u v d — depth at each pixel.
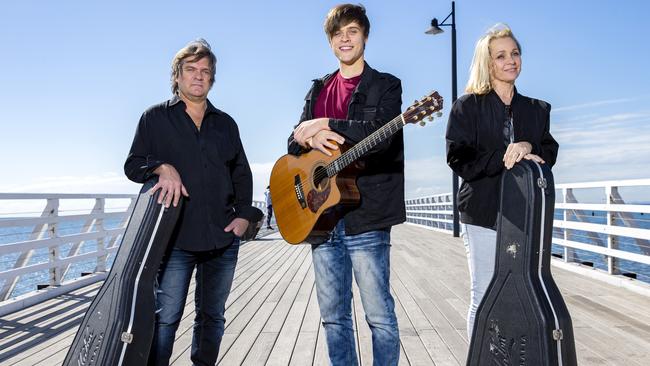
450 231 14.75
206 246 2.56
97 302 2.02
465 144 2.42
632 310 4.59
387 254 2.41
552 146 2.51
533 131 2.44
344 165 2.30
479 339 1.97
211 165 2.64
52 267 5.97
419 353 3.44
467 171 2.36
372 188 2.35
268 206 17.03
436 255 9.28
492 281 1.98
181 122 2.61
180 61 2.59
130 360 1.84
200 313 2.72
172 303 2.52
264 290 6.06
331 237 2.46
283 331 4.11
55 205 6.22
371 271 2.34
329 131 2.32
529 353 1.81
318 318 4.55
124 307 1.88
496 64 2.44
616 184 5.92
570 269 7.02
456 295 5.46
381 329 2.34
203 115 2.73
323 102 2.61
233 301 5.42
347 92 2.50
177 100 2.65
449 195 14.94
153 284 1.98
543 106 2.50
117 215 7.99
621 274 6.11
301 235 2.52
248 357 3.44
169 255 2.54
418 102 2.01
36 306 5.37
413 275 6.87
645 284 5.44
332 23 2.41
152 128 2.59
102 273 7.23
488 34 2.49
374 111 2.30
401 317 4.48
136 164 2.49
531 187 1.91
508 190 1.99
